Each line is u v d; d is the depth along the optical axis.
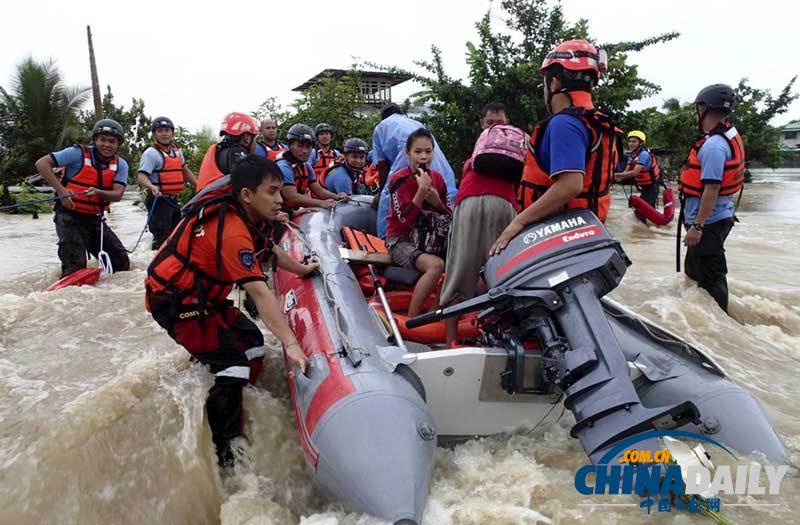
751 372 3.80
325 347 2.81
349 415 2.41
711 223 5.06
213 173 5.65
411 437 2.36
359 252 3.74
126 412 2.83
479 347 2.78
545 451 2.79
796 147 58.22
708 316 4.75
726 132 4.94
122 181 6.32
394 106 5.82
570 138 2.74
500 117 4.53
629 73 11.77
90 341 4.12
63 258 6.05
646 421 2.27
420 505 2.22
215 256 2.86
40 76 25.88
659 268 6.54
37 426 2.88
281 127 16.00
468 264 3.16
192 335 2.99
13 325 4.45
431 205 3.69
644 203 5.40
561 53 2.91
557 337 2.60
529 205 2.99
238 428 2.96
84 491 2.47
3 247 8.46
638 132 11.00
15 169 25.70
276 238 4.50
